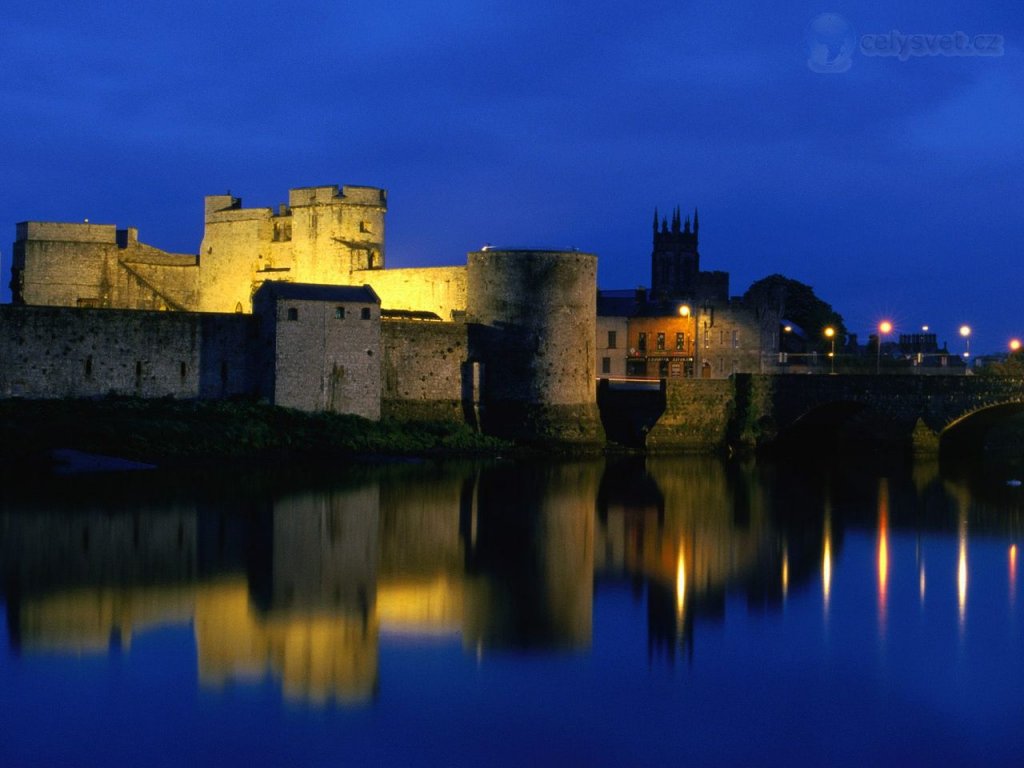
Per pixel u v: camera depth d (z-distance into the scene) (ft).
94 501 342.64
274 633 241.76
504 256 478.59
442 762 196.24
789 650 240.53
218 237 576.20
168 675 222.07
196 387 447.42
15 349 423.64
